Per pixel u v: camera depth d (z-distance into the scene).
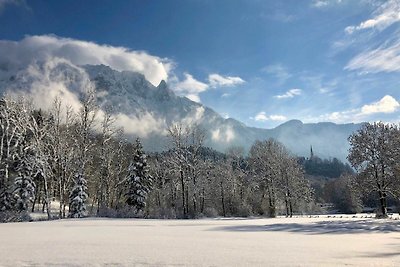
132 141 64.94
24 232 21.31
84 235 19.02
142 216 48.75
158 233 20.84
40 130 42.50
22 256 10.33
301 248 12.85
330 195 126.38
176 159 59.28
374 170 42.00
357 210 95.88
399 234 21.09
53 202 69.38
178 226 28.75
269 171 66.12
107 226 28.28
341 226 27.02
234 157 81.00
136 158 58.75
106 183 52.12
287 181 65.44
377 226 26.47
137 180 57.03
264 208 71.94
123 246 13.26
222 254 10.95
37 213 53.91
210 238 17.33
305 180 73.12
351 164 43.97
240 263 9.12
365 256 10.67
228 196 75.19
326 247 13.28
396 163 39.75
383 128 42.12
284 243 14.80
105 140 49.38
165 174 75.81
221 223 34.19
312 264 8.97
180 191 71.19
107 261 9.39
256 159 71.19
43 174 42.88
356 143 43.22
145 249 12.25
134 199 56.72
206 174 71.12
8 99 44.06
